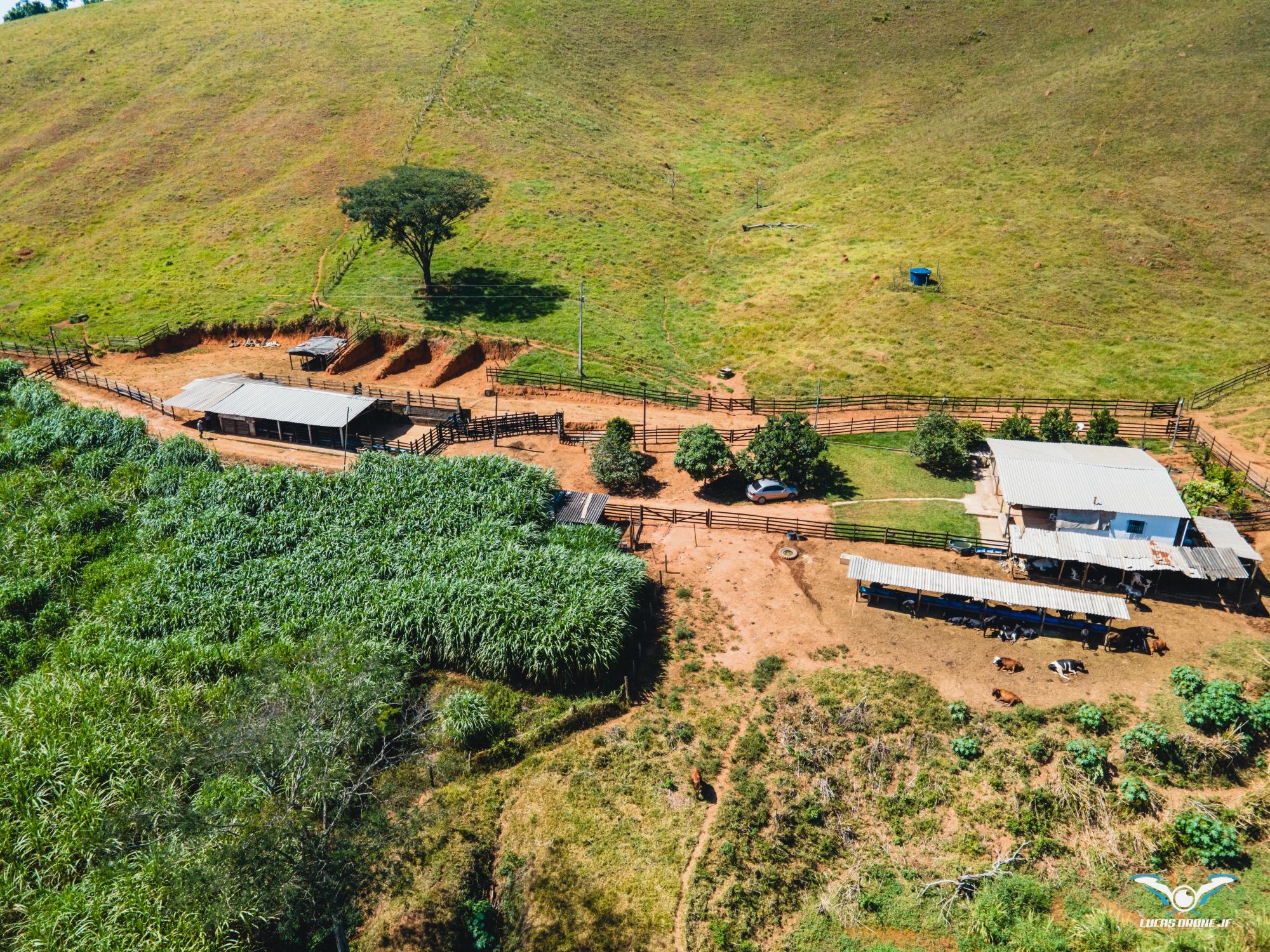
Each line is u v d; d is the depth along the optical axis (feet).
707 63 428.97
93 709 104.12
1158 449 173.06
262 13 426.10
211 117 352.90
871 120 372.58
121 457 167.84
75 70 384.88
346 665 107.45
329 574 129.59
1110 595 129.18
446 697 113.60
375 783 98.68
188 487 151.74
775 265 272.31
